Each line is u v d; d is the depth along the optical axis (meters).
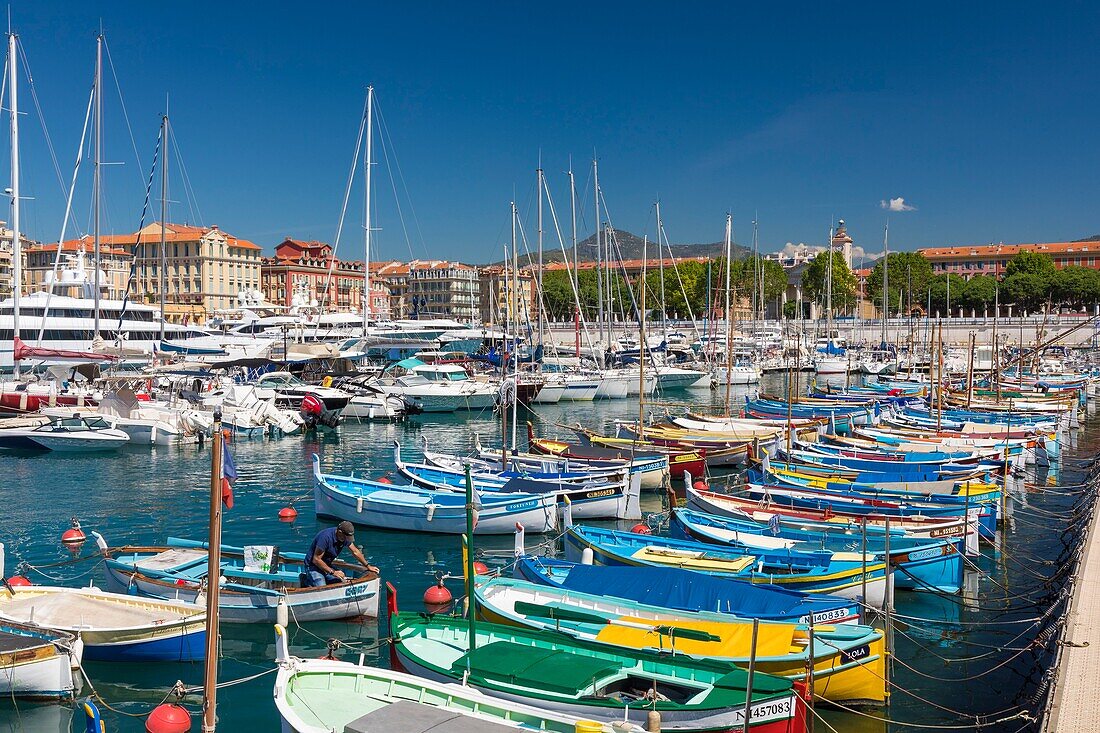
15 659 17.91
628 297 172.38
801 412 64.88
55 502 38.22
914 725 17.70
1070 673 16.81
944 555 25.83
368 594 22.84
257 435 58.91
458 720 14.42
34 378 64.19
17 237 60.38
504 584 22.03
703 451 45.38
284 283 190.00
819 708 18.45
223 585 22.41
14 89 59.56
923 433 52.88
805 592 22.11
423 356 92.88
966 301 169.12
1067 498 41.31
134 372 64.81
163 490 41.00
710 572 24.27
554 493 33.03
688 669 16.81
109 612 20.75
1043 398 72.88
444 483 37.72
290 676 15.91
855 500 33.84
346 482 36.56
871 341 140.12
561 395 81.12
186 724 17.36
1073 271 162.62
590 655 17.55
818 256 171.50
